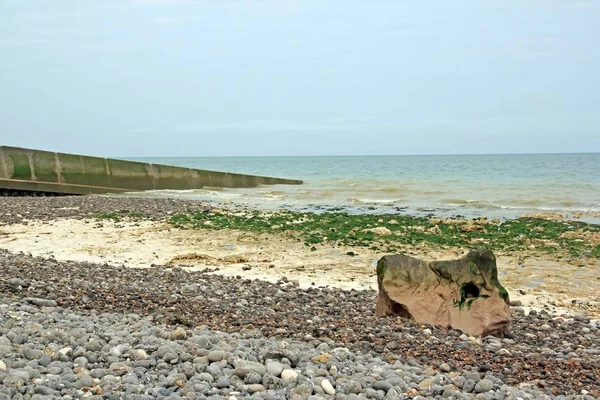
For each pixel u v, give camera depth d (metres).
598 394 6.52
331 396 5.73
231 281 12.81
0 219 22.84
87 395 5.36
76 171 36.50
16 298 9.09
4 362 5.88
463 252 17.23
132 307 9.35
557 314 11.10
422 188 41.56
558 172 60.88
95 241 18.56
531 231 20.67
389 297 9.60
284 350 6.67
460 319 9.22
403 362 7.22
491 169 70.31
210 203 31.03
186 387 5.60
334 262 15.84
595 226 21.62
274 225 21.89
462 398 5.98
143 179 40.09
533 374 7.12
